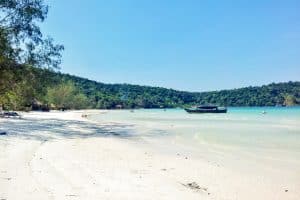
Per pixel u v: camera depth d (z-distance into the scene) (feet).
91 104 595.47
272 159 62.34
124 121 198.70
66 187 34.81
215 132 121.19
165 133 116.88
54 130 112.78
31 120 169.37
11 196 30.89
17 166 44.32
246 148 77.92
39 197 30.83
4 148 61.11
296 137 103.35
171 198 32.76
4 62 132.46
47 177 38.88
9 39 133.39
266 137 103.24
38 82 152.87
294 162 59.26
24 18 135.44
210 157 63.82
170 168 50.21
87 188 34.88
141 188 36.17
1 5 130.62
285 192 38.01
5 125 125.29
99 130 125.08
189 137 103.35
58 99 442.91
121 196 32.55
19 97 164.35
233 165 55.47
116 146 76.13
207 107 371.97
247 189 38.96
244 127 145.59
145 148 75.00
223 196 35.27
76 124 153.38
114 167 48.03
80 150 65.26
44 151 60.13
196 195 34.63
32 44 142.72
